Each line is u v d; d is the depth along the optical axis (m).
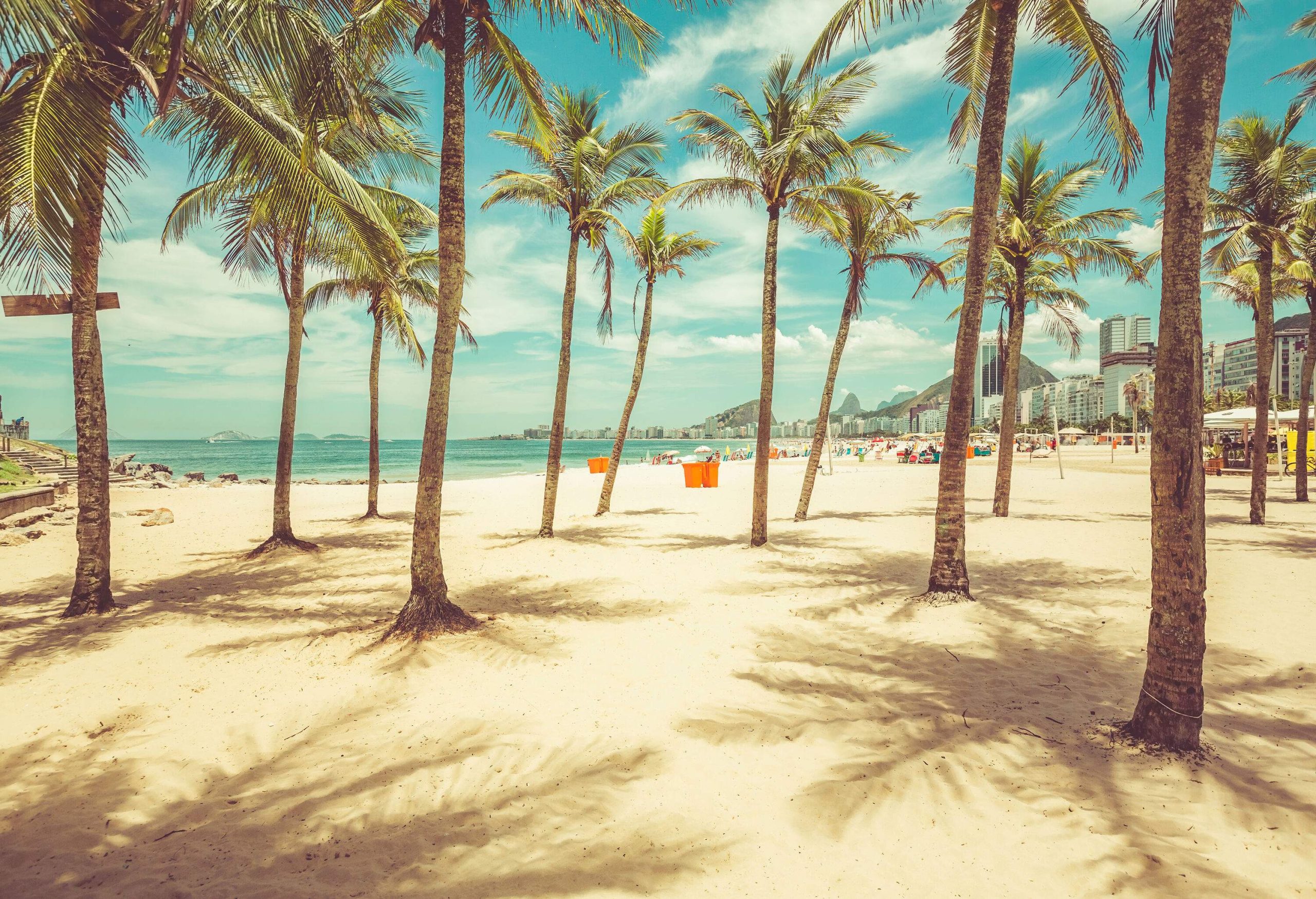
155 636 6.09
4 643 5.90
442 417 6.10
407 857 2.78
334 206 6.74
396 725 4.14
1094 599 7.18
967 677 4.92
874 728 4.04
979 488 22.22
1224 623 6.07
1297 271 13.47
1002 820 3.02
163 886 2.58
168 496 22.45
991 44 8.25
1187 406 3.54
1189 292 3.49
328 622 6.58
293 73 6.07
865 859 2.76
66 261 4.90
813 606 7.14
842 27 7.77
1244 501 16.50
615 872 2.66
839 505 17.88
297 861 2.75
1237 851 2.72
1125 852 2.74
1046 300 15.78
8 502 14.48
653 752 3.74
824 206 11.34
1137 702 4.34
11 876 2.64
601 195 11.99
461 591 7.99
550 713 4.30
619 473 34.69
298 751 3.81
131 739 3.97
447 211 6.03
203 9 5.54
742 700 4.53
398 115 9.70
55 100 5.01
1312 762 3.44
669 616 6.78
